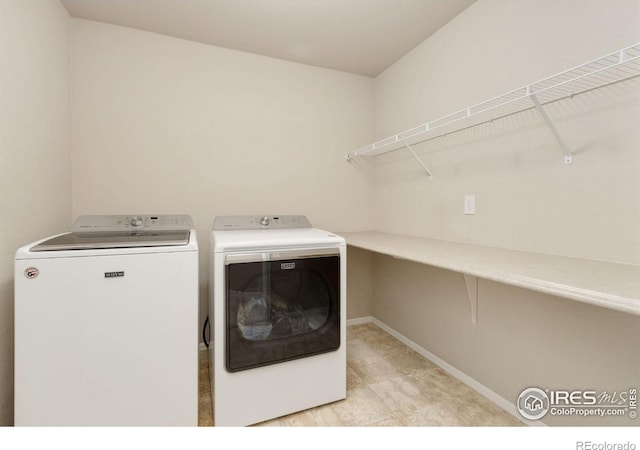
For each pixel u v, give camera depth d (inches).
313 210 103.0
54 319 46.8
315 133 102.5
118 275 49.8
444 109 78.4
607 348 46.4
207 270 88.8
